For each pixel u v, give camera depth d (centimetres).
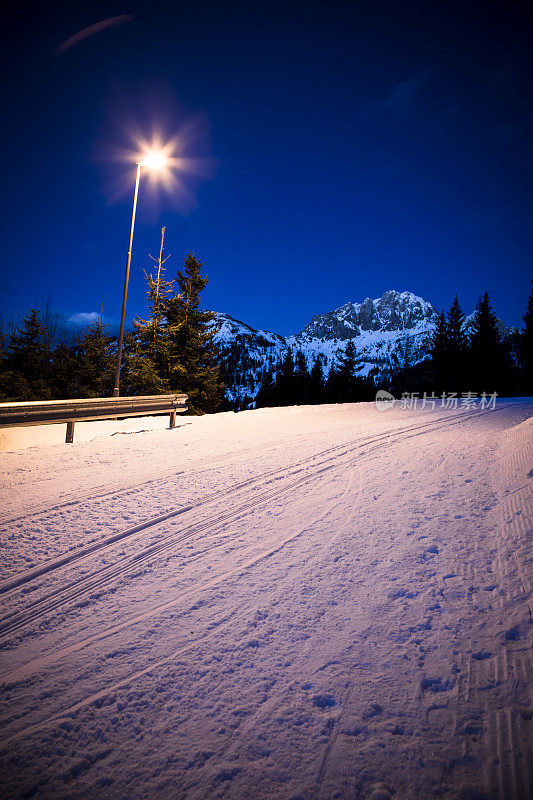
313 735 202
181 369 2862
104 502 518
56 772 186
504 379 4391
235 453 775
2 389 3578
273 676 239
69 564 373
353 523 450
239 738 201
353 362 5484
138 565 372
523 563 337
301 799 172
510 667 234
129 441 887
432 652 252
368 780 179
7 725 210
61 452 773
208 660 253
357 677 236
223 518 474
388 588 323
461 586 318
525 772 177
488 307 4450
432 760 186
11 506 498
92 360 3878
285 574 351
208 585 338
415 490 540
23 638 278
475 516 445
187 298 3092
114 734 205
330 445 843
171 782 181
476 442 828
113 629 286
